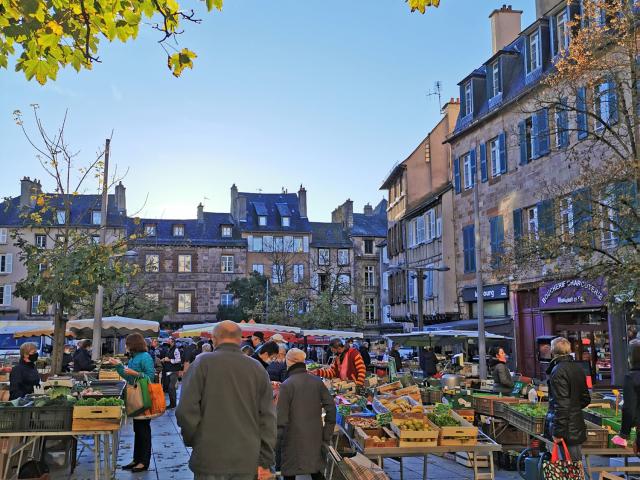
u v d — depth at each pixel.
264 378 5.24
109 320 21.47
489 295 27.47
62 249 14.71
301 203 71.94
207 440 4.94
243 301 62.28
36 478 8.06
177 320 65.94
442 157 39.16
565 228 16.98
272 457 5.22
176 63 6.37
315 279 69.06
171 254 66.81
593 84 16.16
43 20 6.09
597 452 8.16
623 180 14.69
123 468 9.82
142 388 9.44
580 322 22.72
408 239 38.84
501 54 27.47
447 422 8.09
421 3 6.32
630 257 14.39
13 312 58.12
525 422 8.99
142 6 6.14
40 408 7.61
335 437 9.24
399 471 9.94
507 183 26.64
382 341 45.75
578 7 22.42
